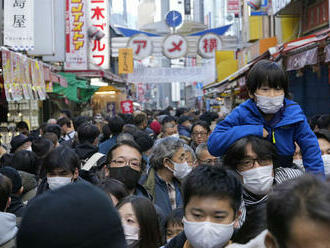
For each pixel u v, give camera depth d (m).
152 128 10.91
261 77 2.57
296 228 1.08
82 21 15.77
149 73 23.97
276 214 1.12
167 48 23.27
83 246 1.01
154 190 4.22
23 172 4.80
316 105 11.84
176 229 3.17
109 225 1.06
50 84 11.59
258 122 2.67
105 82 20.38
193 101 61.75
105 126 7.81
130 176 3.78
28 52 11.70
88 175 4.80
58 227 1.01
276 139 2.66
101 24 20.95
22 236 1.02
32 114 12.99
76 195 1.05
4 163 6.05
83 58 15.85
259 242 1.71
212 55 23.75
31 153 5.28
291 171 2.54
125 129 6.88
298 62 7.84
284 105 2.73
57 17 14.63
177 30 30.09
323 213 1.04
